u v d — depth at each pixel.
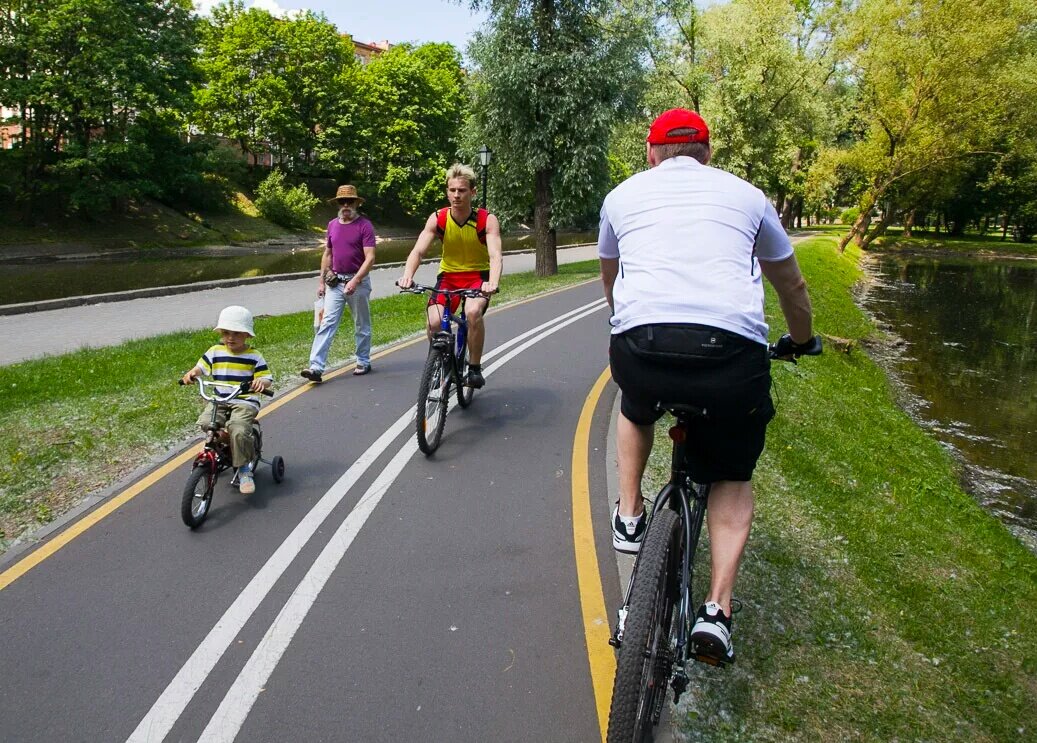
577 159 21.86
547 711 3.04
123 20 40.16
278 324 13.02
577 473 5.53
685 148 2.72
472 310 6.17
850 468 7.75
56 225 41.00
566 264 29.45
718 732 2.98
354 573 4.08
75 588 3.90
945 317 24.94
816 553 4.84
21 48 38.66
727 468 2.64
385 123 60.56
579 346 10.49
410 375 8.43
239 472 4.92
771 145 38.69
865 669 3.68
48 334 12.73
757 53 36.47
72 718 2.96
